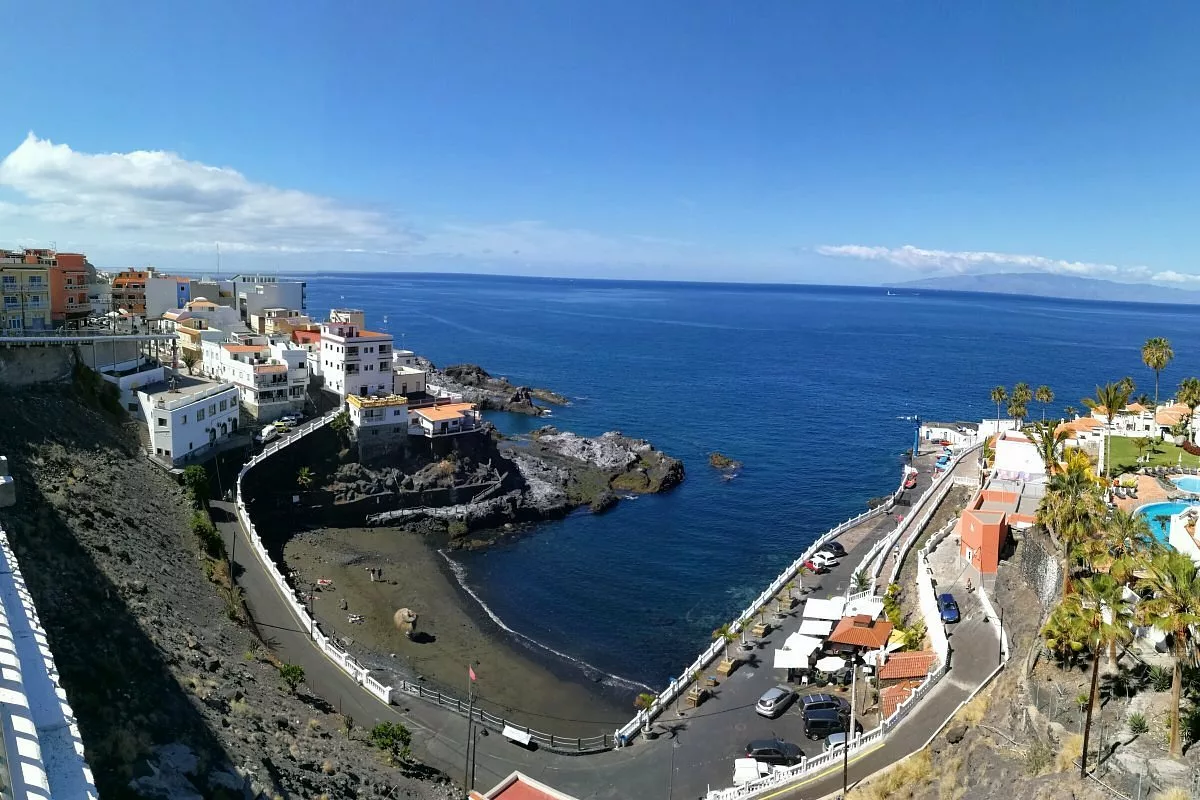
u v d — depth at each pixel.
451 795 47.09
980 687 53.31
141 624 47.97
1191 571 36.91
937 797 42.19
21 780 20.53
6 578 35.00
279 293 172.38
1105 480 77.19
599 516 117.00
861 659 64.25
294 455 104.12
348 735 50.69
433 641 75.81
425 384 131.12
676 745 54.72
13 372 82.31
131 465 82.12
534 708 65.62
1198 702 40.31
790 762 51.31
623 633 81.31
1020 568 65.31
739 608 87.94
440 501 110.38
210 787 34.50
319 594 81.94
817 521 118.19
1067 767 38.22
